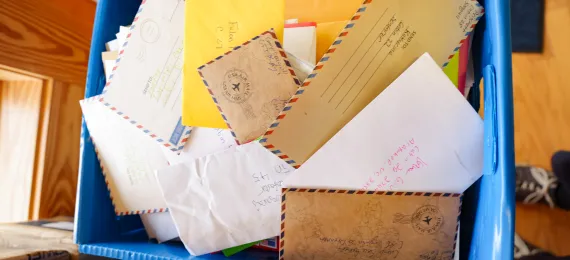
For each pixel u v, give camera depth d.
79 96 0.95
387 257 0.42
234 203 0.47
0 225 0.78
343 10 0.70
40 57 0.85
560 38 1.21
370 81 0.42
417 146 0.40
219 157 0.47
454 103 0.39
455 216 0.41
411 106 0.40
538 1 1.24
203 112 0.48
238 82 0.46
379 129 0.40
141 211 0.55
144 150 0.54
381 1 0.41
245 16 0.47
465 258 0.46
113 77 0.52
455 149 0.40
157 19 0.52
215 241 0.48
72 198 0.93
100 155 0.56
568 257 0.95
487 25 0.43
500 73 0.37
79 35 0.96
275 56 0.46
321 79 0.41
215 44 0.48
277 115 0.45
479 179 0.42
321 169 0.41
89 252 0.53
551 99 1.18
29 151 0.87
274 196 0.46
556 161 1.07
